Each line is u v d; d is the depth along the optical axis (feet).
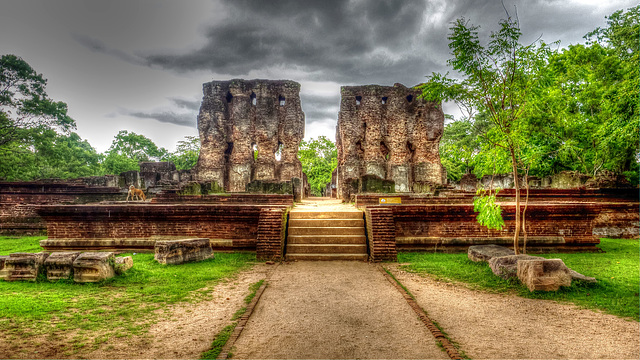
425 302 19.15
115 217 34.63
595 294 20.36
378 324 16.01
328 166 145.89
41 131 96.84
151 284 22.24
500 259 24.38
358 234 33.32
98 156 177.06
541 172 68.08
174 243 28.27
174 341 13.98
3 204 58.65
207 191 55.62
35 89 92.99
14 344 13.46
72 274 22.68
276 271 26.30
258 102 88.43
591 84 61.77
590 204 34.73
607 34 70.38
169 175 84.74
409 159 90.68
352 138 85.46
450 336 14.80
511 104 28.32
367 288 21.84
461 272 25.36
